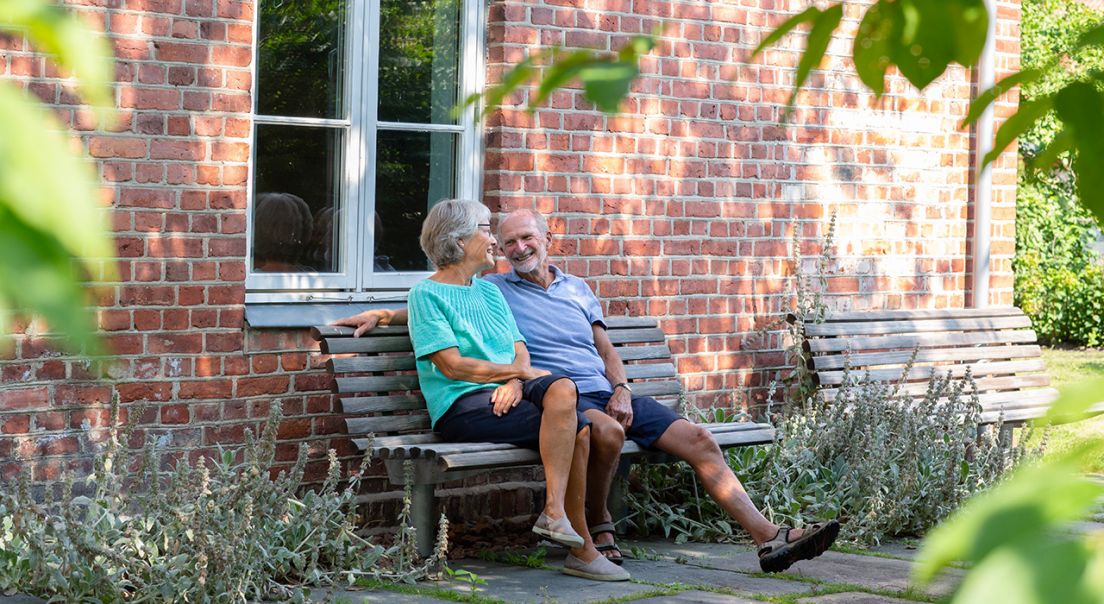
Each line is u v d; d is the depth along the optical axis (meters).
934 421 6.36
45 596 4.26
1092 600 0.46
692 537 5.89
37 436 4.82
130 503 4.97
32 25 0.50
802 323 6.73
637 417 5.42
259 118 5.44
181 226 5.11
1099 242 15.87
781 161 6.89
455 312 5.18
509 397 5.02
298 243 5.58
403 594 4.63
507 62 5.91
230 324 5.23
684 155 6.54
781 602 4.61
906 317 7.14
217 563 4.20
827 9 0.88
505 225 5.57
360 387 5.20
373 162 5.74
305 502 4.84
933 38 0.87
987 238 7.61
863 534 5.79
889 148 7.29
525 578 4.95
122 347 4.99
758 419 6.88
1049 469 0.53
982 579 0.48
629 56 0.77
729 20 6.66
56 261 0.46
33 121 0.46
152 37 5.00
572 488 4.96
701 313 6.65
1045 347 15.19
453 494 5.84
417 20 5.83
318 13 5.59
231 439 5.25
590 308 5.73
